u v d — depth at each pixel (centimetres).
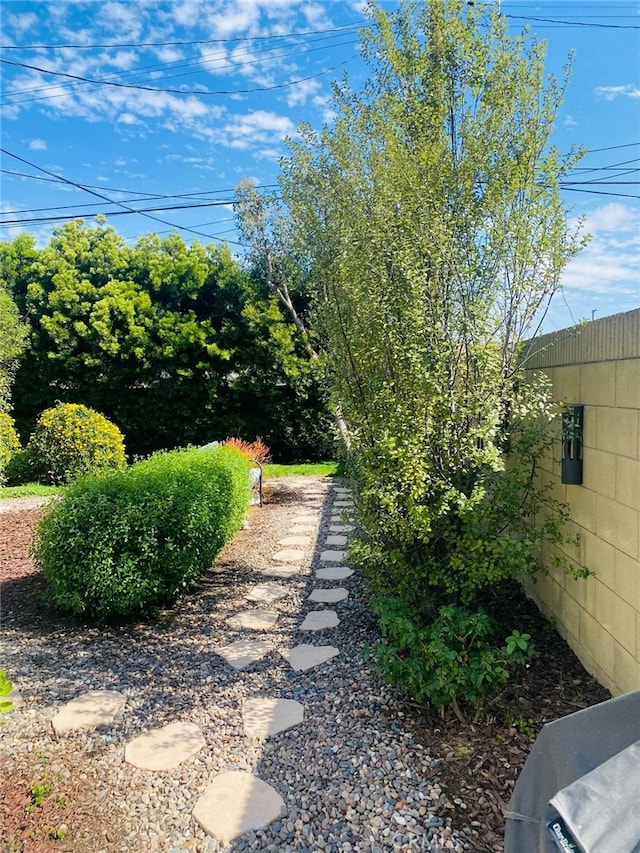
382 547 337
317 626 407
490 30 346
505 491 319
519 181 326
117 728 282
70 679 336
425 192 333
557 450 351
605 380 280
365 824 208
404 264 305
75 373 1394
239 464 699
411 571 321
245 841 203
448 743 254
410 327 306
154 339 1392
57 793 232
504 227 322
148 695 315
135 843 203
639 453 243
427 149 340
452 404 305
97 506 414
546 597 380
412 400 307
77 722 288
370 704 295
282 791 229
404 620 280
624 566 260
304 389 1348
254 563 571
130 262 1454
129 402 1420
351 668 339
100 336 1359
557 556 337
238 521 614
